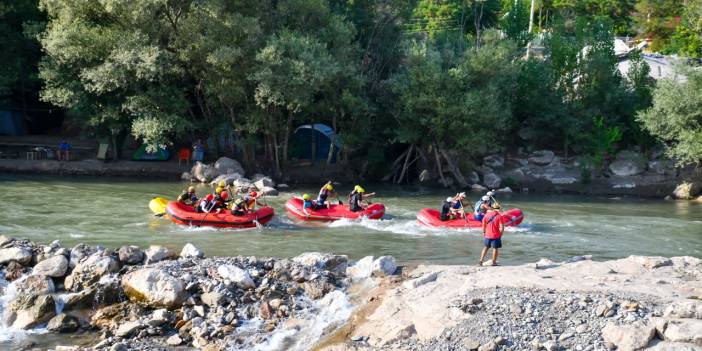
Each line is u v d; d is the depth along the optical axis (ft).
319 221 74.79
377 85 125.18
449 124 115.55
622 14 231.71
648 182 118.62
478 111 113.50
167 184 106.93
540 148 134.00
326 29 115.96
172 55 105.50
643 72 132.77
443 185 121.39
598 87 129.70
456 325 36.14
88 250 50.47
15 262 48.88
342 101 114.11
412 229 70.79
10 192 90.94
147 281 43.39
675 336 31.71
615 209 95.81
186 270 46.01
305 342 37.99
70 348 37.04
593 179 121.60
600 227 77.36
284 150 119.14
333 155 133.18
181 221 68.54
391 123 127.13
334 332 38.91
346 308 41.86
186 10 109.40
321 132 132.46
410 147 123.54
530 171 125.70
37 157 119.24
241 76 108.88
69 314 41.88
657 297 38.45
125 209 79.51
